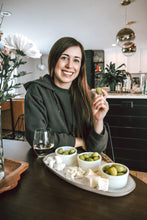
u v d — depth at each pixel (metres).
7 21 3.66
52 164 0.68
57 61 1.06
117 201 0.50
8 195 0.53
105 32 4.59
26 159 0.80
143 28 4.32
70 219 0.43
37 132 0.79
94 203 0.49
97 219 0.43
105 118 2.36
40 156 0.81
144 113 2.16
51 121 1.12
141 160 2.24
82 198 0.51
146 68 6.39
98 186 0.53
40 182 0.60
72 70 1.07
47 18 3.53
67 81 1.10
